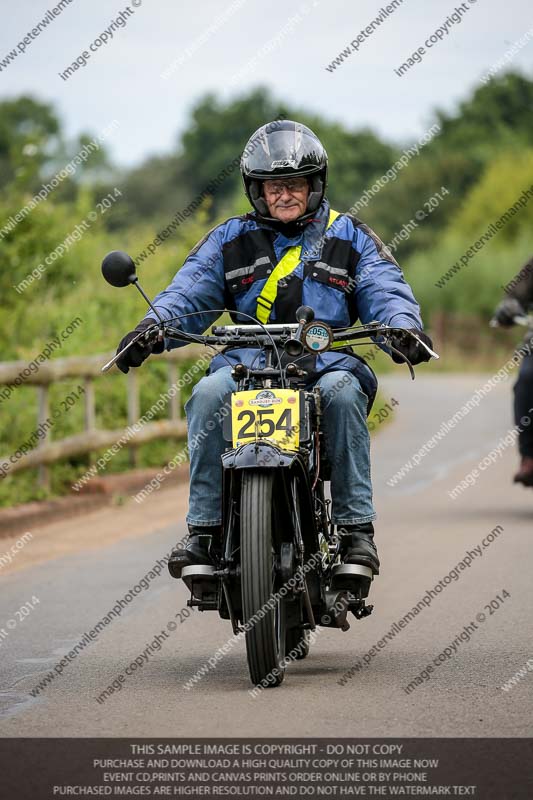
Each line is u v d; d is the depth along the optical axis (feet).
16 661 77.36
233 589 68.13
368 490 72.38
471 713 62.18
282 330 69.36
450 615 88.02
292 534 68.64
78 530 134.51
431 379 471.21
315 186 73.10
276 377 69.92
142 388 185.37
